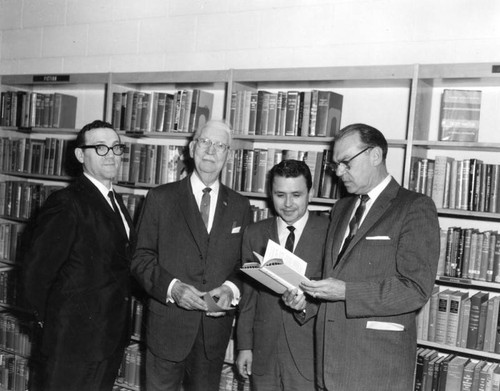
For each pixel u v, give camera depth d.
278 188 2.58
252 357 2.68
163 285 2.65
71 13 4.46
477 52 3.11
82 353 2.58
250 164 3.32
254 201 3.65
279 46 3.68
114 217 2.67
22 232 4.19
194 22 3.96
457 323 2.80
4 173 4.35
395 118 3.28
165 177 3.63
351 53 3.45
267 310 2.61
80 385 2.61
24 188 4.17
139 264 2.76
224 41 3.86
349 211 2.44
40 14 4.60
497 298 2.75
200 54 3.94
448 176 2.86
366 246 2.24
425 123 3.07
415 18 3.27
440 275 2.85
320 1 3.55
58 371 2.55
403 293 2.10
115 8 4.27
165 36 4.07
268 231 2.69
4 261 4.23
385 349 2.19
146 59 4.13
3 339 4.19
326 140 3.13
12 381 4.08
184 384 3.05
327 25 3.53
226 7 3.85
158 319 2.76
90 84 4.10
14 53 4.70
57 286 2.57
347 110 3.42
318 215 2.71
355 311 2.14
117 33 4.26
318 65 3.55
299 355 2.52
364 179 2.30
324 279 2.23
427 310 2.87
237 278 2.79
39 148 4.16
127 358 3.60
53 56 4.53
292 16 3.64
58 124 4.16
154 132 3.66
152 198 2.85
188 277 2.74
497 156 3.00
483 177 2.79
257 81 3.38
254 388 2.63
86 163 2.71
